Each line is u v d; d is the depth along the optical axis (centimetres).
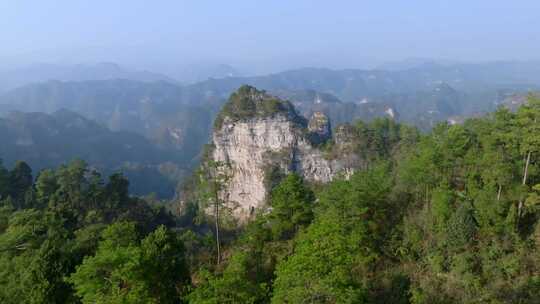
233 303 2538
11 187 8094
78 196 7412
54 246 3747
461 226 3509
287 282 2527
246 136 13975
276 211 4947
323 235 2848
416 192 4450
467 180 4075
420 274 3594
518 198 3531
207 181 5556
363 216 4131
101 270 2797
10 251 4106
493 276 3275
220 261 5162
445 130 4903
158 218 8619
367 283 3572
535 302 2991
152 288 3184
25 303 3250
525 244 3450
